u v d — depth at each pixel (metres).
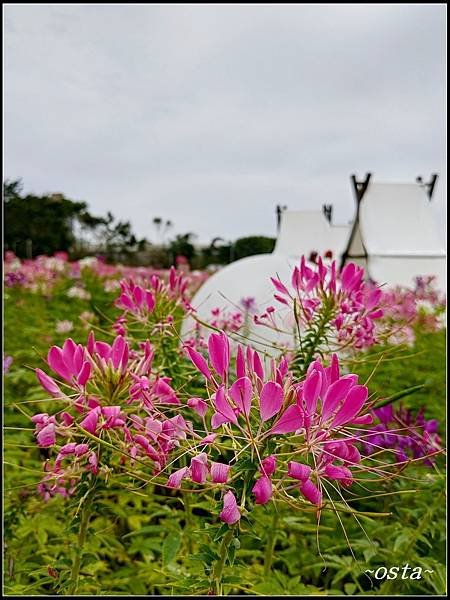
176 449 1.53
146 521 2.95
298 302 2.17
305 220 18.66
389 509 3.02
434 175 14.89
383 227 14.36
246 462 1.25
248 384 1.25
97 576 2.65
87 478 1.59
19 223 14.02
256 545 2.98
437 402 4.34
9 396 4.08
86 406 1.50
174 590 1.86
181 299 2.29
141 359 1.60
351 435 1.36
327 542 2.81
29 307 7.46
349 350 2.39
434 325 6.79
